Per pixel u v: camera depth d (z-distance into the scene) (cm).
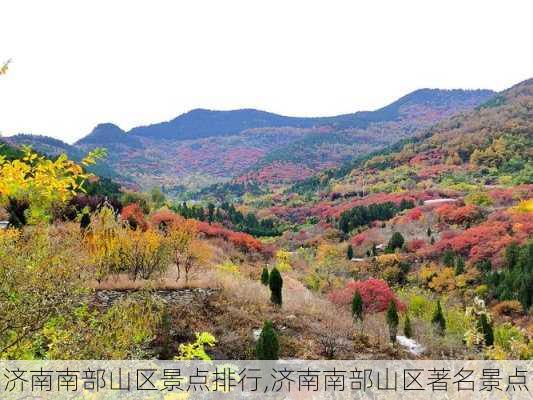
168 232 2303
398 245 6406
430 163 15212
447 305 4188
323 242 7706
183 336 1494
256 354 1402
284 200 16050
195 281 2052
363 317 2338
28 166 445
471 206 7512
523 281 4091
